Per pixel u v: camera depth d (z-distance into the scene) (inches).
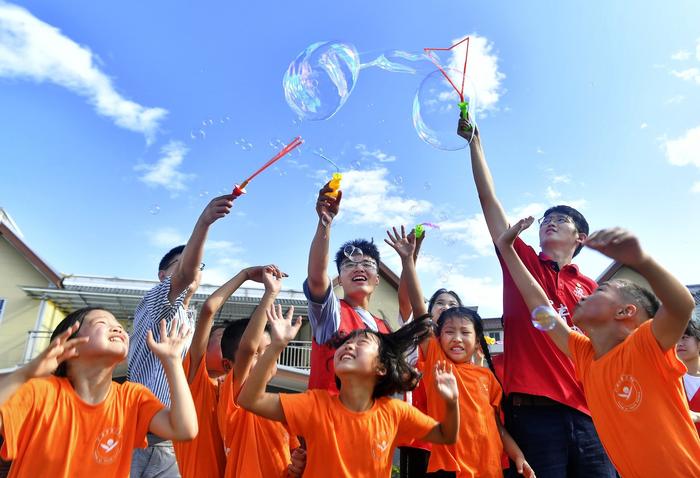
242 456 80.8
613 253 57.9
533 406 89.7
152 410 69.4
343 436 73.2
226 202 88.2
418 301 107.7
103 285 434.9
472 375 96.1
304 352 420.2
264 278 89.5
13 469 59.1
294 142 92.7
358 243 110.8
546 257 105.1
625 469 68.8
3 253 447.5
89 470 62.4
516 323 95.3
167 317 93.0
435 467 88.9
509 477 93.3
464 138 107.1
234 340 99.0
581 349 78.4
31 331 421.4
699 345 117.9
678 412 65.7
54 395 63.6
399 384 81.2
